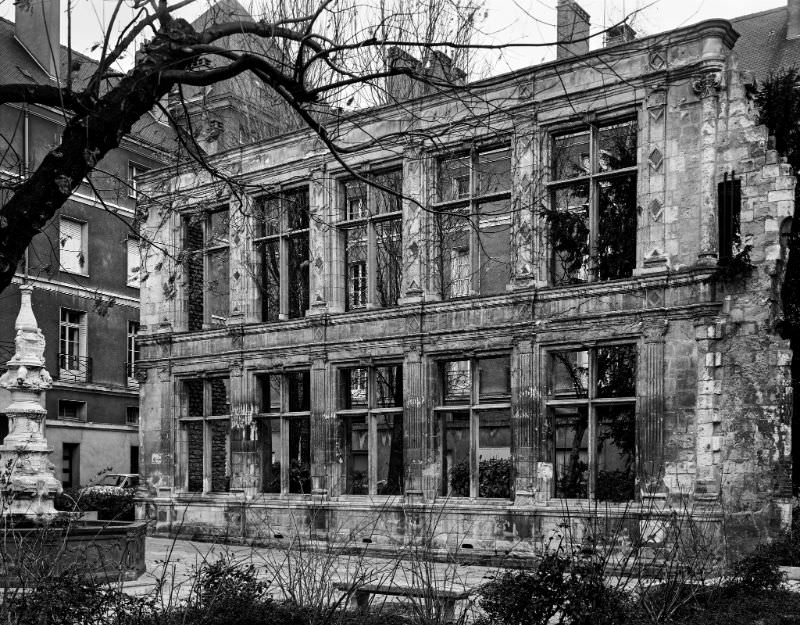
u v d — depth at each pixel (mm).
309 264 22359
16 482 16188
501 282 23484
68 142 7266
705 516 15297
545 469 17734
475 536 18328
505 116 18594
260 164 23125
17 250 6984
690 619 9398
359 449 25625
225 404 26312
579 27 22000
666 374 16406
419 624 9000
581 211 18828
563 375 23266
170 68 7898
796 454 17938
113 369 36219
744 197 16016
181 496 23953
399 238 22516
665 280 16469
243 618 8969
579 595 8555
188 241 25312
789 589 11633
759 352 15625
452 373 27859
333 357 21188
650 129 16953
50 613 7977
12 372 17281
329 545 11445
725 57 16406
